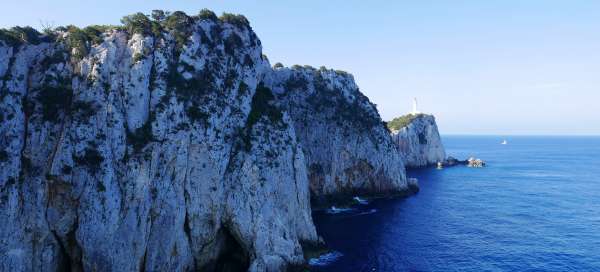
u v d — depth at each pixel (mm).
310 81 117375
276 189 63656
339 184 113375
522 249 70188
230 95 63844
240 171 60031
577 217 93062
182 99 56094
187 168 55062
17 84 47844
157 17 62719
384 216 93312
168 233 51594
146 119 53250
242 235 57844
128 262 48000
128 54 54250
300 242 67750
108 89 51531
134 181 49938
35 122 47875
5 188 43844
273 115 70438
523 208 102625
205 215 55906
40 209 46062
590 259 65562
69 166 47438
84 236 46969
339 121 115938
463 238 76062
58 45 52312
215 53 63969
